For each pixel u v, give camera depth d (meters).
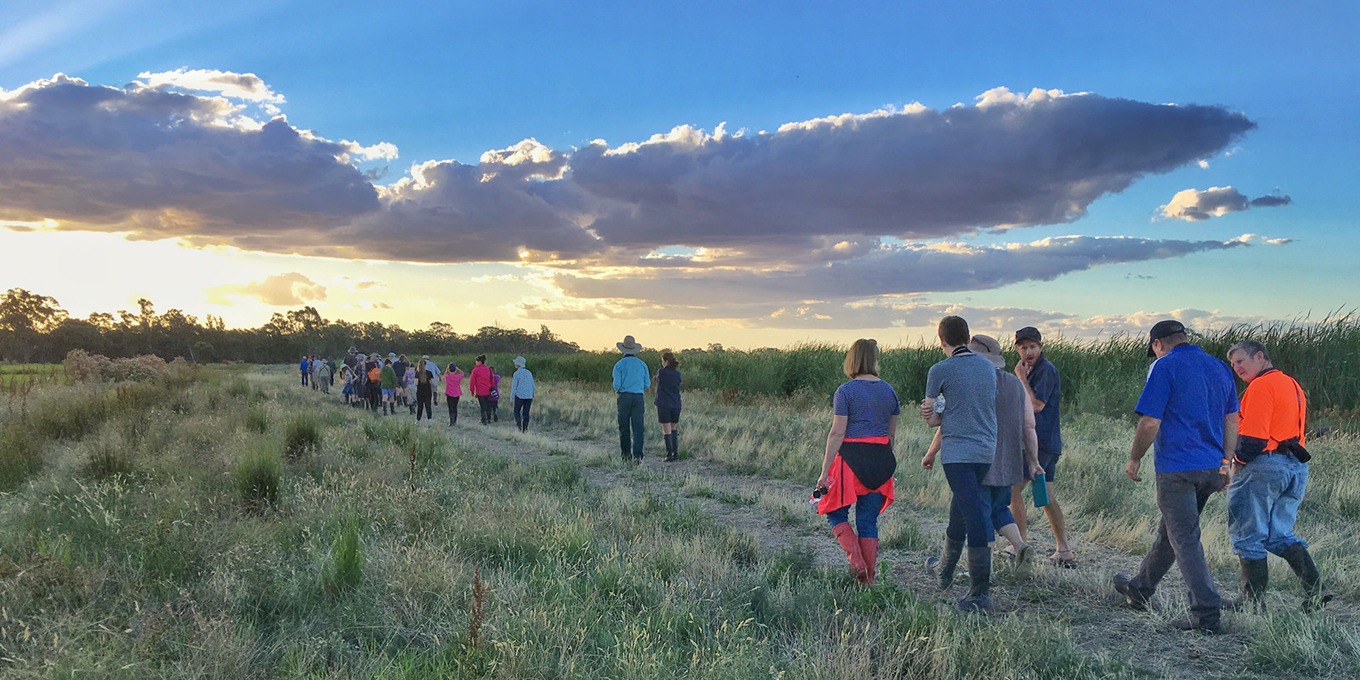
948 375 5.01
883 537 6.78
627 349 12.45
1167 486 4.59
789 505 8.21
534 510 6.99
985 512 4.96
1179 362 4.57
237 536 5.53
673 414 12.15
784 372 22.50
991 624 4.31
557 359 38.00
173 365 29.78
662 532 6.72
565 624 4.16
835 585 5.23
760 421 15.77
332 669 3.66
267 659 3.70
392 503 6.71
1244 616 4.50
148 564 4.79
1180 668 4.03
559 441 14.59
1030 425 5.39
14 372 31.16
